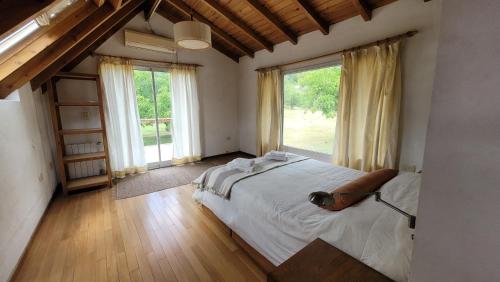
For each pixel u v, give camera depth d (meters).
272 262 1.60
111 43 3.57
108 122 3.57
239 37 4.23
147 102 4.16
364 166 2.81
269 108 4.37
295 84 3.95
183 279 1.62
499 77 0.33
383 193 1.57
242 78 5.09
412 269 0.48
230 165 2.56
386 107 2.54
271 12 3.22
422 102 2.39
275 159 2.80
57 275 1.66
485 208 0.36
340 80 3.03
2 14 0.98
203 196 2.51
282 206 1.63
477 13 0.34
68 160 3.00
